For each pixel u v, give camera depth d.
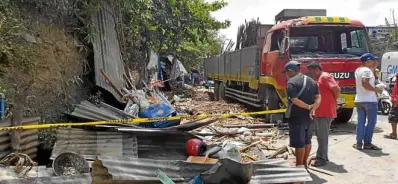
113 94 9.52
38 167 5.07
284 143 8.79
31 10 7.11
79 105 7.64
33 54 6.62
